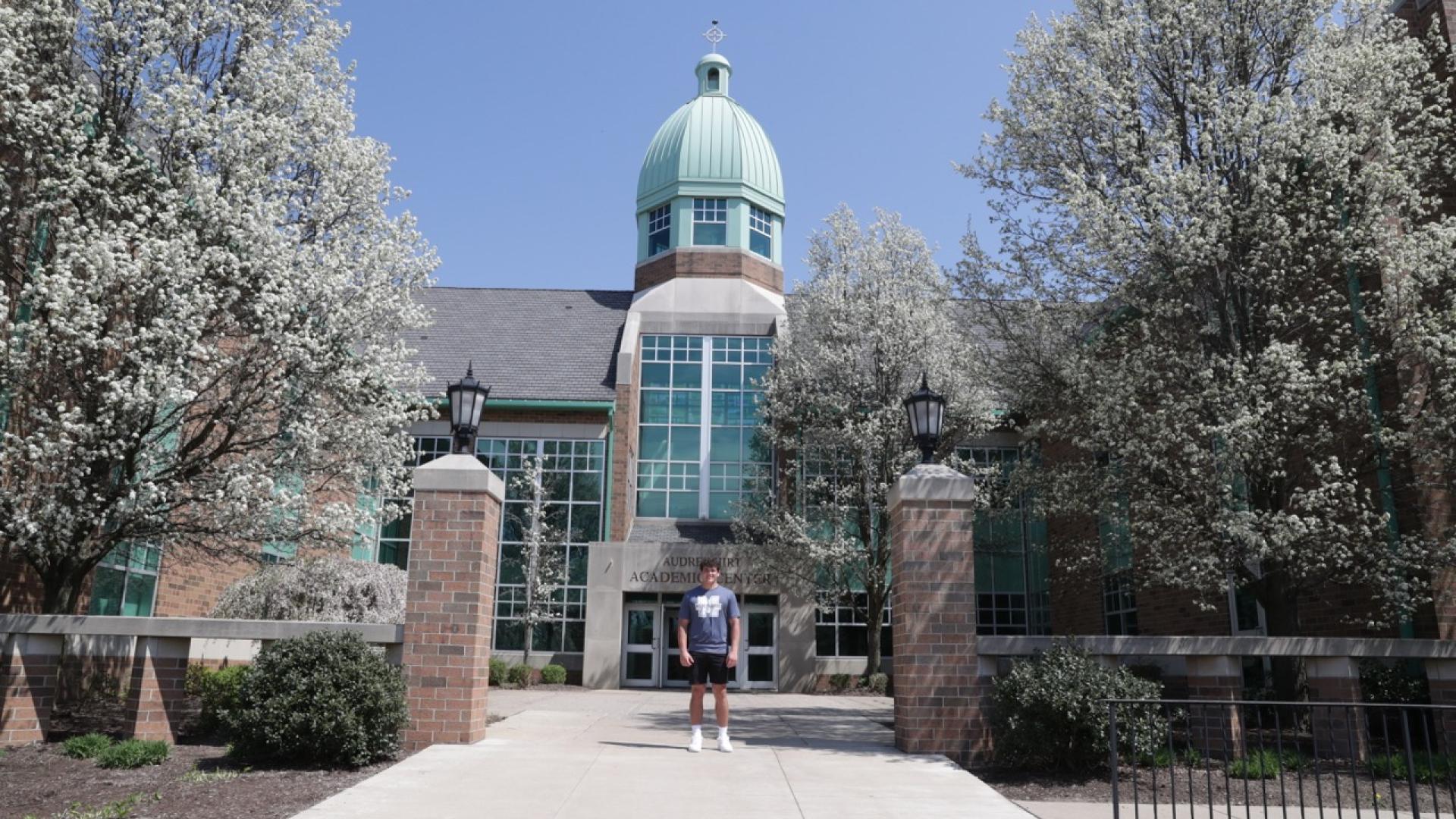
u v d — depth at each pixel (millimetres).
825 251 24219
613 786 7957
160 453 12375
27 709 9992
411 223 14711
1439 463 12383
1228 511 11781
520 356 28453
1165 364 13000
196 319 11820
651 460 27719
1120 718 8914
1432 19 14758
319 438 13219
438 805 7168
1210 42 13555
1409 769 6547
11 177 12406
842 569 23344
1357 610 14297
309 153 13891
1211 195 12633
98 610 15648
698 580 24672
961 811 7250
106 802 7488
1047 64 14555
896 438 22750
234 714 9078
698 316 28672
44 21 11742
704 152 30484
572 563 25766
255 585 14961
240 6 13258
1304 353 12461
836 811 7176
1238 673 10258
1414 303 12328
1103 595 22609
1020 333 15617
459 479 10539
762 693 23766
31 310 12492
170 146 12805
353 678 9133
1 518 11250
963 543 10523
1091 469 14297
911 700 10156
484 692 10680
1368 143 12820
